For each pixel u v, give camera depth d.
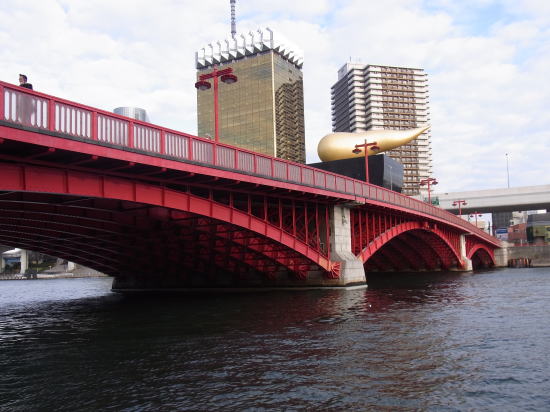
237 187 31.91
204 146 27.00
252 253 41.19
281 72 160.75
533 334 20.62
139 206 29.42
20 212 28.08
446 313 27.34
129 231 35.81
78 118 20.36
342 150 84.94
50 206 28.12
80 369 15.84
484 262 117.44
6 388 13.71
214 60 162.12
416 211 57.47
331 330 21.97
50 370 15.77
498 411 11.41
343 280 42.09
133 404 12.16
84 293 57.06
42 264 166.88
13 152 19.75
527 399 12.22
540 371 14.71
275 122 155.88
